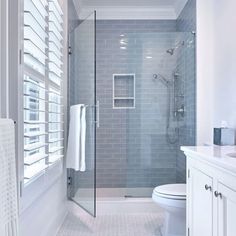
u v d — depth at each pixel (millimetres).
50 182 2320
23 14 1646
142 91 3887
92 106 2936
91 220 2973
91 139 2924
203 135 3027
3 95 1506
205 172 1623
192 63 3232
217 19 2760
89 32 2953
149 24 4105
